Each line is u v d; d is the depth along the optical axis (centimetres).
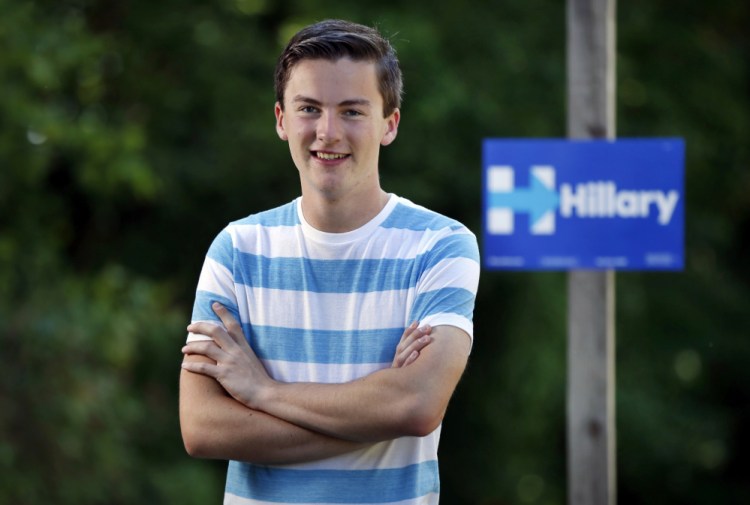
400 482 310
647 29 1395
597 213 605
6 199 1084
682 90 1410
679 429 1564
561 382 1320
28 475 976
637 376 1508
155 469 1131
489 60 1253
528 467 1443
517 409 1353
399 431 303
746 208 1697
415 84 1181
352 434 304
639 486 1656
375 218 318
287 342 318
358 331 314
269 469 314
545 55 1284
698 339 1534
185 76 1231
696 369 1644
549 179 606
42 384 987
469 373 1338
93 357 1020
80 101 1214
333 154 309
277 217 327
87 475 1015
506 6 1284
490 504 1445
